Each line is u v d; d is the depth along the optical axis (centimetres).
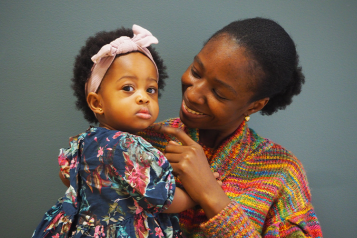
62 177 119
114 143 98
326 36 162
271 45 104
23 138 155
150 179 95
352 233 171
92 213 99
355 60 164
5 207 157
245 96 106
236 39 103
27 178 157
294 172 125
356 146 169
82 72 117
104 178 98
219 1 157
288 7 160
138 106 104
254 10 159
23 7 147
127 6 152
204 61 103
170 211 103
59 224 103
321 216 171
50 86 153
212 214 103
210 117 110
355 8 162
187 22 157
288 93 125
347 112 167
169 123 133
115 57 105
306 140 169
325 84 165
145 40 108
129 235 96
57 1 148
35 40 149
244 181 123
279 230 117
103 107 107
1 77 150
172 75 159
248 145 126
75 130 158
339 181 170
